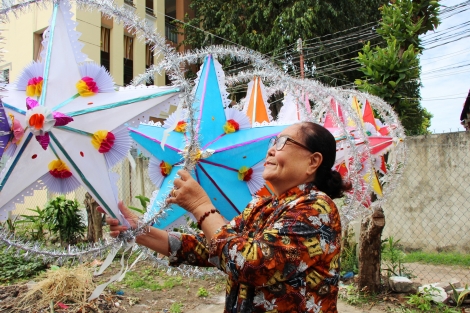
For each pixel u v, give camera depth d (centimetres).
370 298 452
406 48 526
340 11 1098
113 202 150
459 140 680
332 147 144
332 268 126
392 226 722
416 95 886
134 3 887
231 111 218
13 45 491
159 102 156
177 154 196
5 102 138
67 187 150
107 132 149
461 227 670
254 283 119
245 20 1126
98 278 509
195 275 193
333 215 127
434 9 524
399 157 422
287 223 121
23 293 439
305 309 121
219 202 214
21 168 140
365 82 527
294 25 1027
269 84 341
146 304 449
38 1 142
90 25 714
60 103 145
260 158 215
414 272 579
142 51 926
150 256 179
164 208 151
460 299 429
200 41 1134
